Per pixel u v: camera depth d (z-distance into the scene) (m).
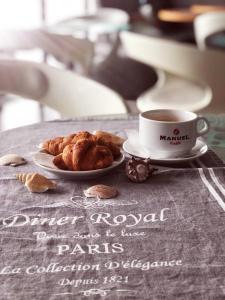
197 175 0.63
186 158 0.66
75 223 0.51
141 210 0.54
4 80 1.20
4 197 0.57
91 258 0.44
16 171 0.65
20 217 0.52
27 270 0.42
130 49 1.72
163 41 1.60
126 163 0.64
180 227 0.50
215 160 0.69
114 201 0.56
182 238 0.48
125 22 3.22
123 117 0.91
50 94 1.19
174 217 0.52
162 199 0.56
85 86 1.15
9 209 0.54
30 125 0.86
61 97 1.18
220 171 0.63
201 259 0.44
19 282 0.41
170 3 4.59
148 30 3.23
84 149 0.61
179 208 0.54
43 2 4.21
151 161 0.66
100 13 3.36
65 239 0.48
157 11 4.32
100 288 0.40
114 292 0.39
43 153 0.66
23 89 1.20
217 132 0.81
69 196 0.57
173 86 1.71
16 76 1.20
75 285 0.40
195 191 0.58
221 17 2.67
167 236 0.48
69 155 0.61
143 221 0.51
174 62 1.57
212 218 0.52
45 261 0.44
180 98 1.60
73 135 0.67
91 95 1.14
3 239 0.48
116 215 0.52
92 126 0.85
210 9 3.59
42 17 4.21
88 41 2.08
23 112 2.96
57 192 0.58
